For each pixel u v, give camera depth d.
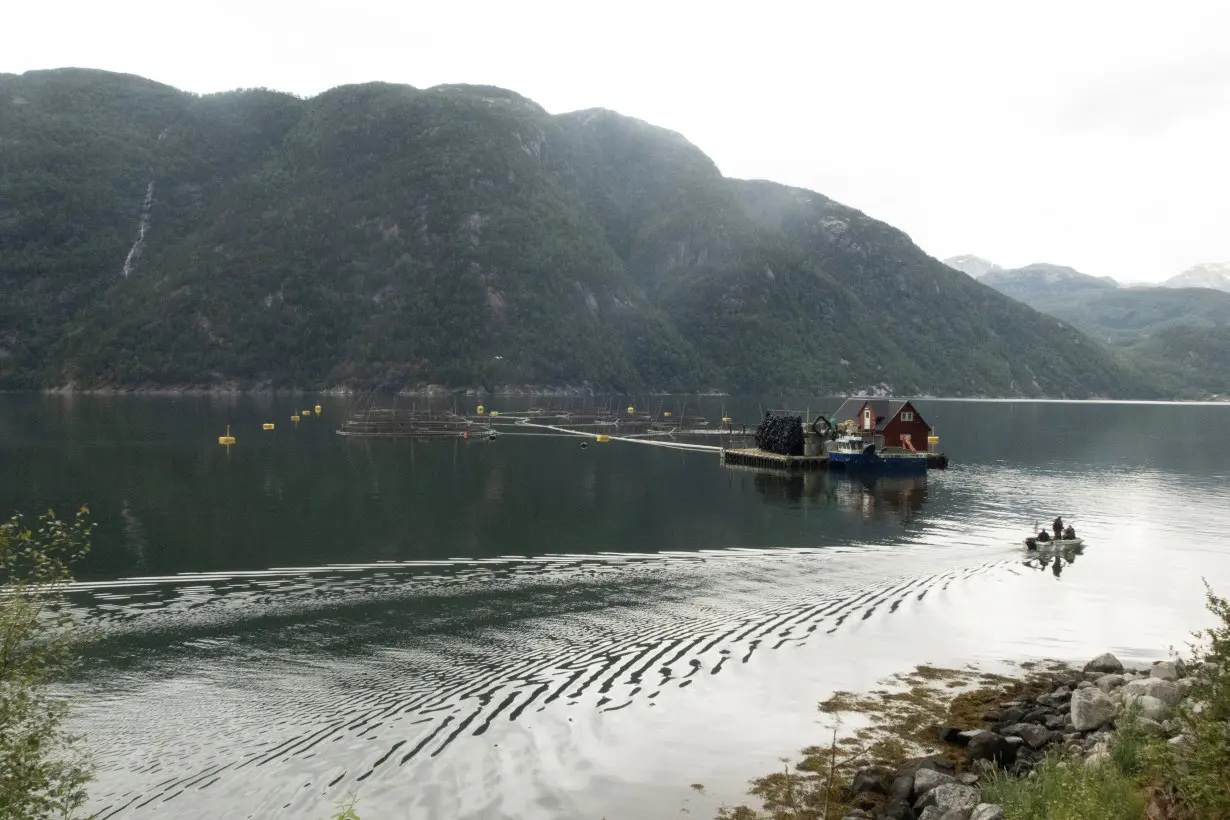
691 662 26.02
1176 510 59.62
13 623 16.94
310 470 78.38
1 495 60.19
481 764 18.89
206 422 141.00
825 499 64.00
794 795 17.73
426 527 49.00
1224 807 12.84
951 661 26.52
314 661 25.72
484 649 27.08
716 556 41.88
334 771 18.44
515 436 129.12
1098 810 14.16
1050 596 34.81
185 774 18.19
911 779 17.75
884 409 99.06
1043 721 20.92
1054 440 130.75
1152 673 22.86
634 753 19.61
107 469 75.88
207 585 34.91
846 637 28.80
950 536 48.47
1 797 14.66
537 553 42.12
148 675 24.31
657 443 118.38
